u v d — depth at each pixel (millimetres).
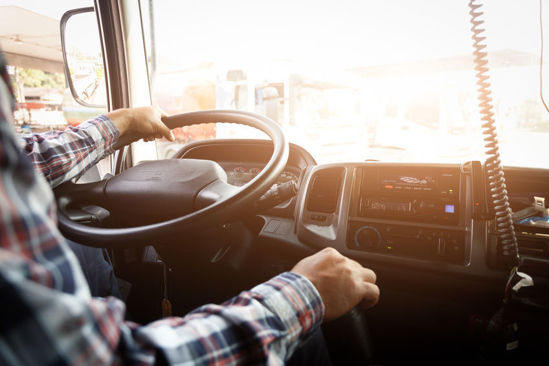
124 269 1372
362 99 2820
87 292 284
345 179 1339
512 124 1375
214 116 928
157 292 1374
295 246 1386
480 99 955
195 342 322
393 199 1270
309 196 1396
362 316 837
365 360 827
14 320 213
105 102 2113
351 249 1289
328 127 3033
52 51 2639
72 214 846
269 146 1624
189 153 1752
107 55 2037
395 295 1332
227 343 340
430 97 2357
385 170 1294
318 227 1363
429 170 1237
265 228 1452
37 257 241
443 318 1285
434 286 1205
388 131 2707
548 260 1065
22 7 2441
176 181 757
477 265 1123
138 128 925
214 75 3625
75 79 2023
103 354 255
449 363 1306
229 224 1004
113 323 279
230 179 1695
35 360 218
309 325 419
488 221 1133
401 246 1233
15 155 238
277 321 387
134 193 772
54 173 777
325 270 495
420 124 2459
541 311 1071
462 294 1172
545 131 1354
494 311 1208
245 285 1354
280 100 3299
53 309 227
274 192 811
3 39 2436
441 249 1177
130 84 2104
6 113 243
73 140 811
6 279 211
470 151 2203
